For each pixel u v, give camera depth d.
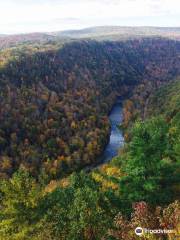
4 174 109.31
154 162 24.36
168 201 23.56
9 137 129.62
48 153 125.19
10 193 24.89
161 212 20.89
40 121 143.88
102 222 22.00
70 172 114.69
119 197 24.52
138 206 19.78
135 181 23.92
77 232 21.67
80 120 155.25
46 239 22.50
